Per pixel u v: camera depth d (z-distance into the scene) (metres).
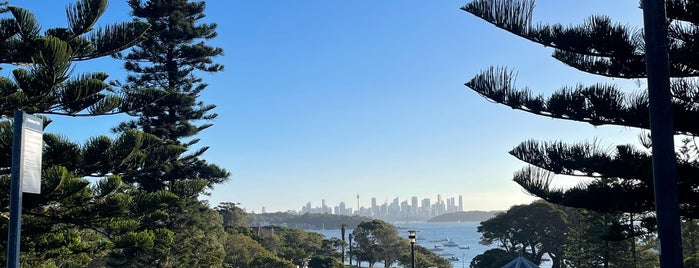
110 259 23.11
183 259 27.39
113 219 11.59
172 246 25.39
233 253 53.81
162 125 28.05
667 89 4.36
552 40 9.73
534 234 60.91
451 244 192.88
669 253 4.17
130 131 10.66
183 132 28.39
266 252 59.59
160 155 12.10
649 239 35.50
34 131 4.61
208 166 29.25
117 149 10.52
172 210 26.67
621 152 10.12
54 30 10.00
